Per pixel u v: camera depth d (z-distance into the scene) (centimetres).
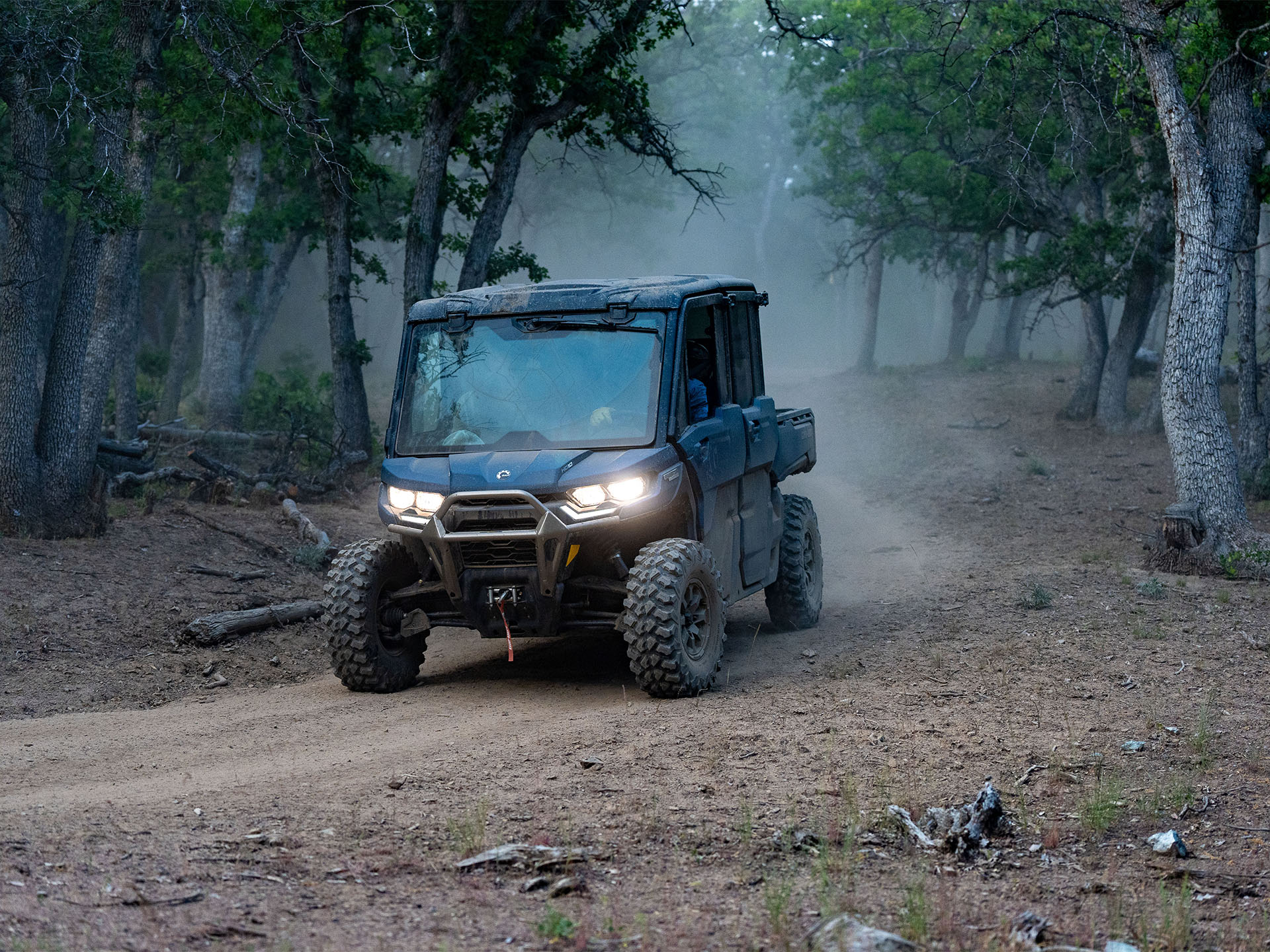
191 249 3139
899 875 482
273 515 1670
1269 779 641
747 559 981
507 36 1958
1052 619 1112
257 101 1703
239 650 1098
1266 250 3706
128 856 466
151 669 1025
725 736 691
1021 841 537
